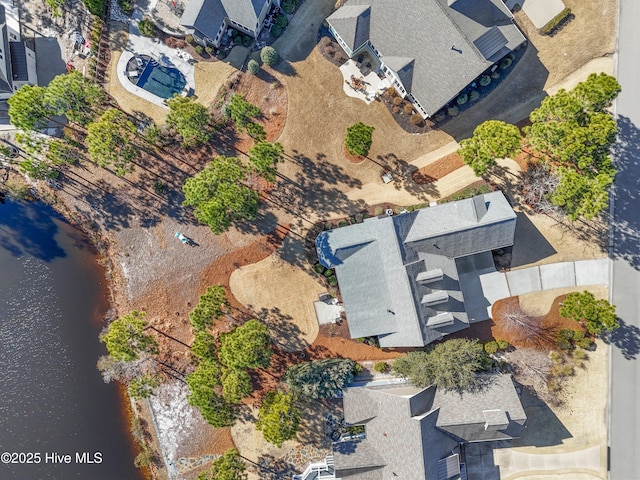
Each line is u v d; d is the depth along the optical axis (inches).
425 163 2348.7
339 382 2194.9
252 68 2295.8
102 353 2477.9
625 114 2287.2
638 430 2292.1
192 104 2181.3
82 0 2253.9
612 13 2271.2
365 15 2162.9
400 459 2121.1
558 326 2311.8
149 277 2433.6
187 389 2438.5
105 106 2395.4
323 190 2384.4
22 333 2460.6
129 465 2466.8
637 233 2288.4
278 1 2304.4
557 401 2316.7
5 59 2257.6
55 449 2460.6
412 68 2169.0
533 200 2293.3
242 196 2138.3
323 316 2379.4
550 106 2052.2
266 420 2085.4
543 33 2299.5
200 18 2187.5
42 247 2479.1
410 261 2180.1
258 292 2402.8
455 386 2158.0
